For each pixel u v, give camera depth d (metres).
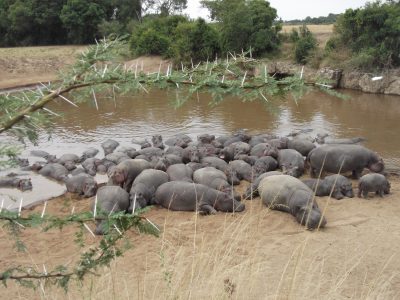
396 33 33.06
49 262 8.57
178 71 2.23
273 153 16.00
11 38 59.84
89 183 13.43
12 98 2.18
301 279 6.47
